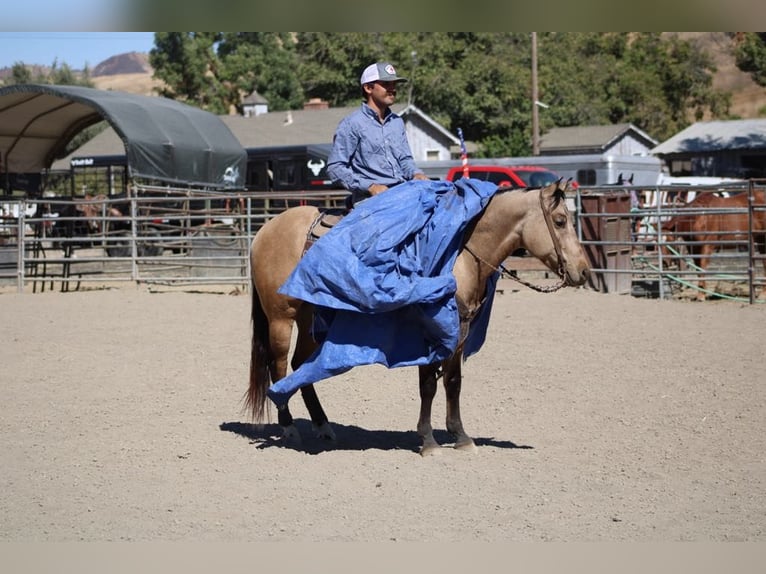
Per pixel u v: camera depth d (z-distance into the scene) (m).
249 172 30.11
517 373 9.91
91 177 37.00
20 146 26.81
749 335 11.97
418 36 46.94
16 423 8.01
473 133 48.19
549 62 53.78
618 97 55.81
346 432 7.77
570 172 29.66
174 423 8.04
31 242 18.73
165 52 53.75
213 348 11.71
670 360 10.43
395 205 6.52
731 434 7.43
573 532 5.31
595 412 8.23
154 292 18.03
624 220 17.28
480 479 6.32
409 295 6.27
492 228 6.66
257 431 7.80
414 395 9.07
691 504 5.79
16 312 15.09
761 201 16.64
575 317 13.73
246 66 53.44
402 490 6.09
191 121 25.78
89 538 5.28
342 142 6.99
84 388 9.44
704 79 54.94
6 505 5.87
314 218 7.20
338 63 45.94
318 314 6.68
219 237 18.16
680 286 17.28
